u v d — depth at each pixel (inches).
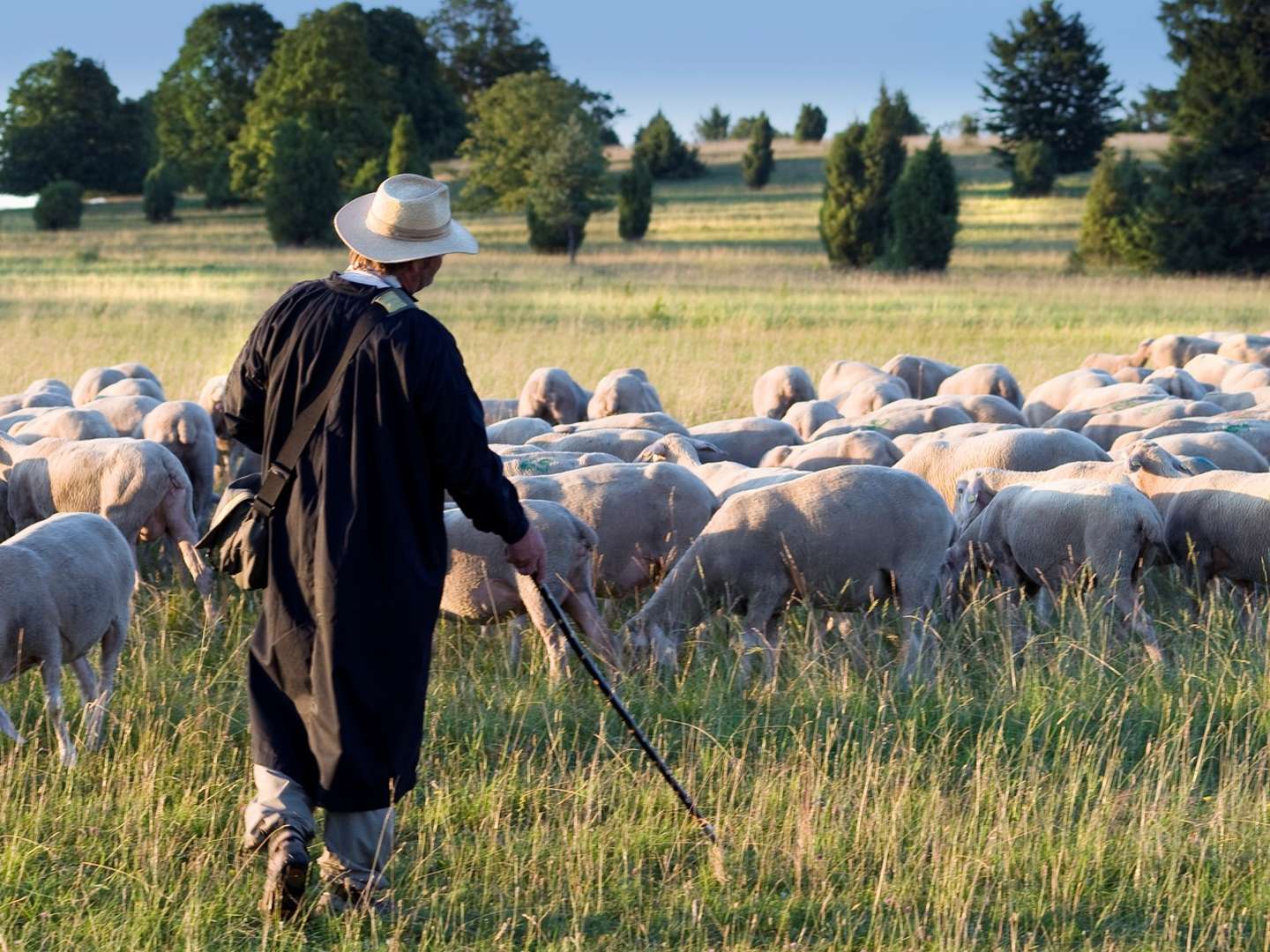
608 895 284.2
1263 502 463.2
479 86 7524.6
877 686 401.4
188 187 6131.9
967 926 267.3
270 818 255.8
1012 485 487.8
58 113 6112.2
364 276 267.0
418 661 262.7
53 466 510.6
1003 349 1482.5
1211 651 428.8
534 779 340.8
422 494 260.1
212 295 2177.7
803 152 6909.5
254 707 266.1
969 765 353.4
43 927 267.6
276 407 263.3
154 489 496.4
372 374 254.5
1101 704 388.5
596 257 3457.2
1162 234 2965.1
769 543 424.2
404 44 6530.5
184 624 482.6
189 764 345.4
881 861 296.0
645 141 6097.4
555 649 416.2
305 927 267.0
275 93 5201.8
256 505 263.7
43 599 349.4
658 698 396.8
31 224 4975.4
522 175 4456.2
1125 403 743.7
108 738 362.3
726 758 337.7
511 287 2393.0
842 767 347.6
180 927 265.4
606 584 474.0
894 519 423.2
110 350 1408.7
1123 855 294.5
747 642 423.8
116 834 306.2
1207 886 282.7
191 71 6195.9
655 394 894.4
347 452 255.9
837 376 1015.0
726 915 274.7
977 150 6063.0
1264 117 2918.3
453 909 276.7
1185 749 344.5
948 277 2765.7
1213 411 698.8
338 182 4005.9
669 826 313.6
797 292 2349.9
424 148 5393.7
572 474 478.0
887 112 3334.2
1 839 303.1
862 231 3171.8
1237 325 1733.5
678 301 2128.4
